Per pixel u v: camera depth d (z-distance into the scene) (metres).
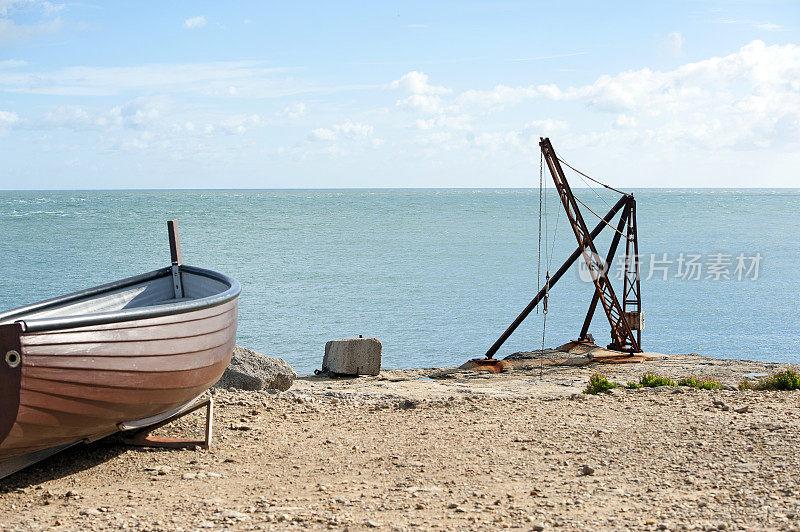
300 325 29.05
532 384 14.16
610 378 14.92
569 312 33.41
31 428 5.62
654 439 7.23
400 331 28.22
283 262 52.53
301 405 9.91
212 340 7.14
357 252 61.00
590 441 7.30
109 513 5.20
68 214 117.12
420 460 6.75
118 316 5.91
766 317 31.97
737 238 78.06
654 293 40.16
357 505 5.29
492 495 5.51
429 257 57.66
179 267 9.83
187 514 5.11
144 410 6.58
